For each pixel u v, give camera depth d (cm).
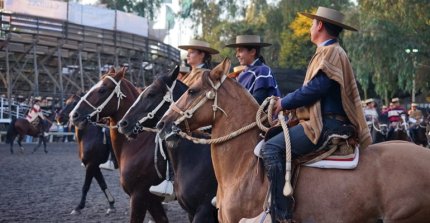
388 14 2981
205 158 614
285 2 4188
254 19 4697
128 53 3575
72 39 3212
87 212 1040
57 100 3102
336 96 479
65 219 964
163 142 687
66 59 3375
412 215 452
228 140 509
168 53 3997
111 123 811
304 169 473
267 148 470
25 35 3098
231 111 511
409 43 2936
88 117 787
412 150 472
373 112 1702
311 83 470
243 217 484
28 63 3275
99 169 1036
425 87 3275
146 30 3709
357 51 2995
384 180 458
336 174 464
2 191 1275
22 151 2388
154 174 707
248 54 684
